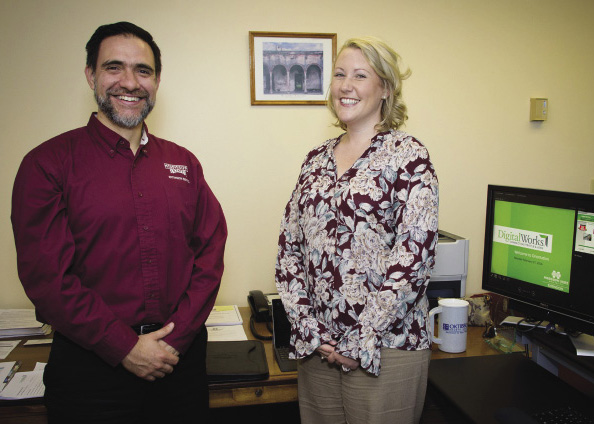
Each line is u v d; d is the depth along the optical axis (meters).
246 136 2.20
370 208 1.35
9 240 2.10
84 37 2.03
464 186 2.40
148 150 1.49
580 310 1.58
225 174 2.21
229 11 2.11
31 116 2.04
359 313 1.35
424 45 2.28
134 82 1.37
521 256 1.77
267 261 2.29
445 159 2.37
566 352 1.55
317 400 1.47
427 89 2.31
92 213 1.33
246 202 2.24
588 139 2.48
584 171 2.49
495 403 1.44
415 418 1.43
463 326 1.82
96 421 1.34
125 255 1.36
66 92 2.05
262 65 2.15
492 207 1.87
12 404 1.50
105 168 1.38
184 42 2.10
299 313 1.43
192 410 1.48
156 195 1.42
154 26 2.07
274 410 2.41
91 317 1.28
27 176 1.30
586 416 1.35
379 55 1.41
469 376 1.60
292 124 2.22
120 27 1.40
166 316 1.45
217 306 2.25
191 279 1.49
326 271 1.39
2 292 2.12
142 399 1.40
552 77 2.40
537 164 2.45
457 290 2.08
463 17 2.29
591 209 1.53
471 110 2.36
